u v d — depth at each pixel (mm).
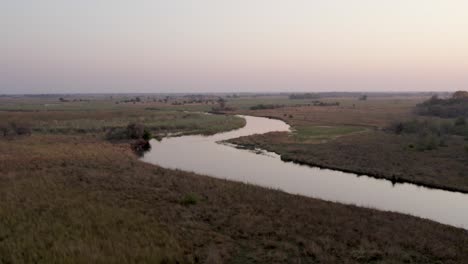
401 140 47125
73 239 14953
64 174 27391
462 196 25734
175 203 20906
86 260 12875
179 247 14547
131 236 15484
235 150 46312
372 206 23234
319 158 38656
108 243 14570
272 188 26094
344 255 14477
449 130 53250
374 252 14508
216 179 27688
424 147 40688
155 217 18266
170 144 51719
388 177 30844
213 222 17938
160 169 30891
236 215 18922
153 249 14125
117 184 24531
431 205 23578
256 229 17016
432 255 14641
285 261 13953
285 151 43594
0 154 35312
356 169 33562
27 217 17500
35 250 13742
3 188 22438
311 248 14773
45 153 36594
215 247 14812
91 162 32719
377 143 45938
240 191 23766
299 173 33062
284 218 18609
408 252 14828
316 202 22078
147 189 23500
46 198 20594
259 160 39562
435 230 17641
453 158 35719
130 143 48281
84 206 19219
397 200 24688
